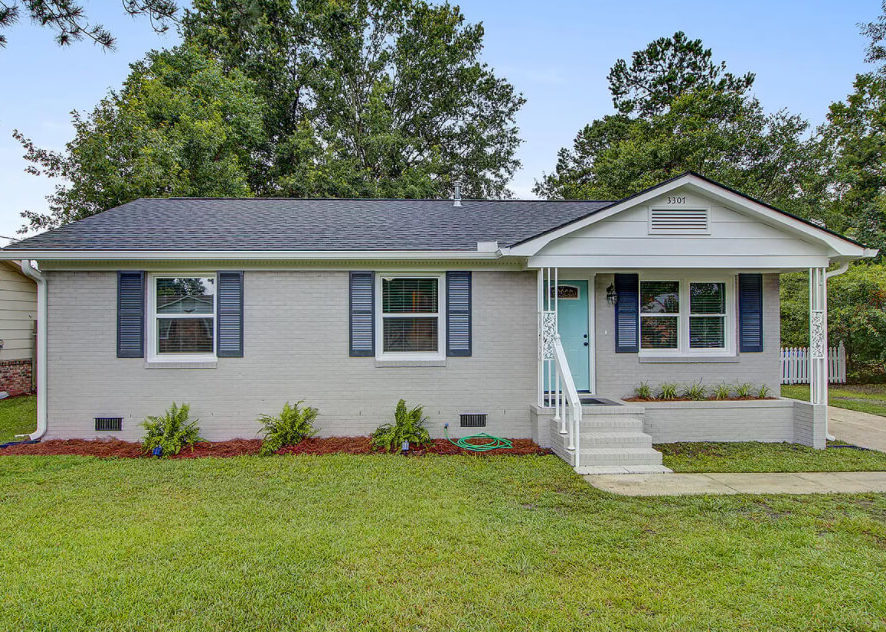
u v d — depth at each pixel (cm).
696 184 840
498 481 655
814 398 887
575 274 949
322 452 803
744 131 2402
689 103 2498
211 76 2000
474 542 462
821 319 880
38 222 1838
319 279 895
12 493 600
